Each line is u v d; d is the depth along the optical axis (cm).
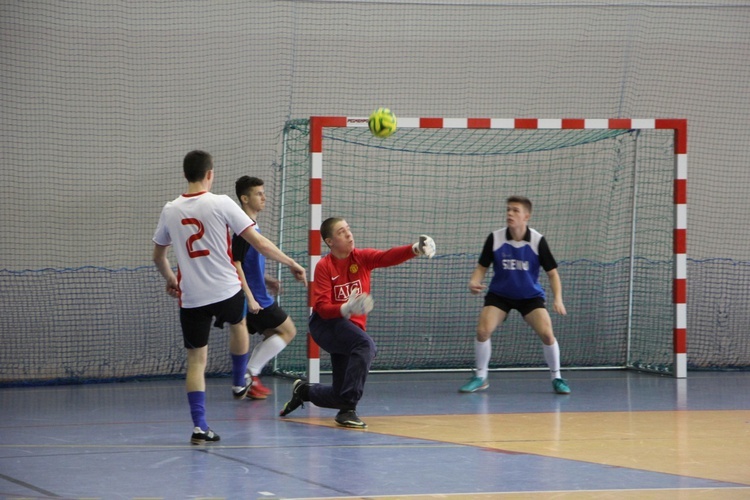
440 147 1451
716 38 1536
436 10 1466
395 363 1437
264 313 1088
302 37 1428
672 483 589
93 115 1345
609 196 1504
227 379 1345
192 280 746
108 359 1334
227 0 1400
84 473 634
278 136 1420
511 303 1160
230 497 550
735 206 1527
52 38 1327
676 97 1525
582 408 1000
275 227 1419
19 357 1295
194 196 755
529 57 1491
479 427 858
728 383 1256
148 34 1368
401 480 600
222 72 1399
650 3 1521
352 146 1424
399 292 1436
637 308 1501
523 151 1470
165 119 1377
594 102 1508
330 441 772
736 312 1512
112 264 1351
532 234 1133
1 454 717
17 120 1312
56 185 1328
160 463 670
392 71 1455
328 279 851
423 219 1447
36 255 1316
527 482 593
